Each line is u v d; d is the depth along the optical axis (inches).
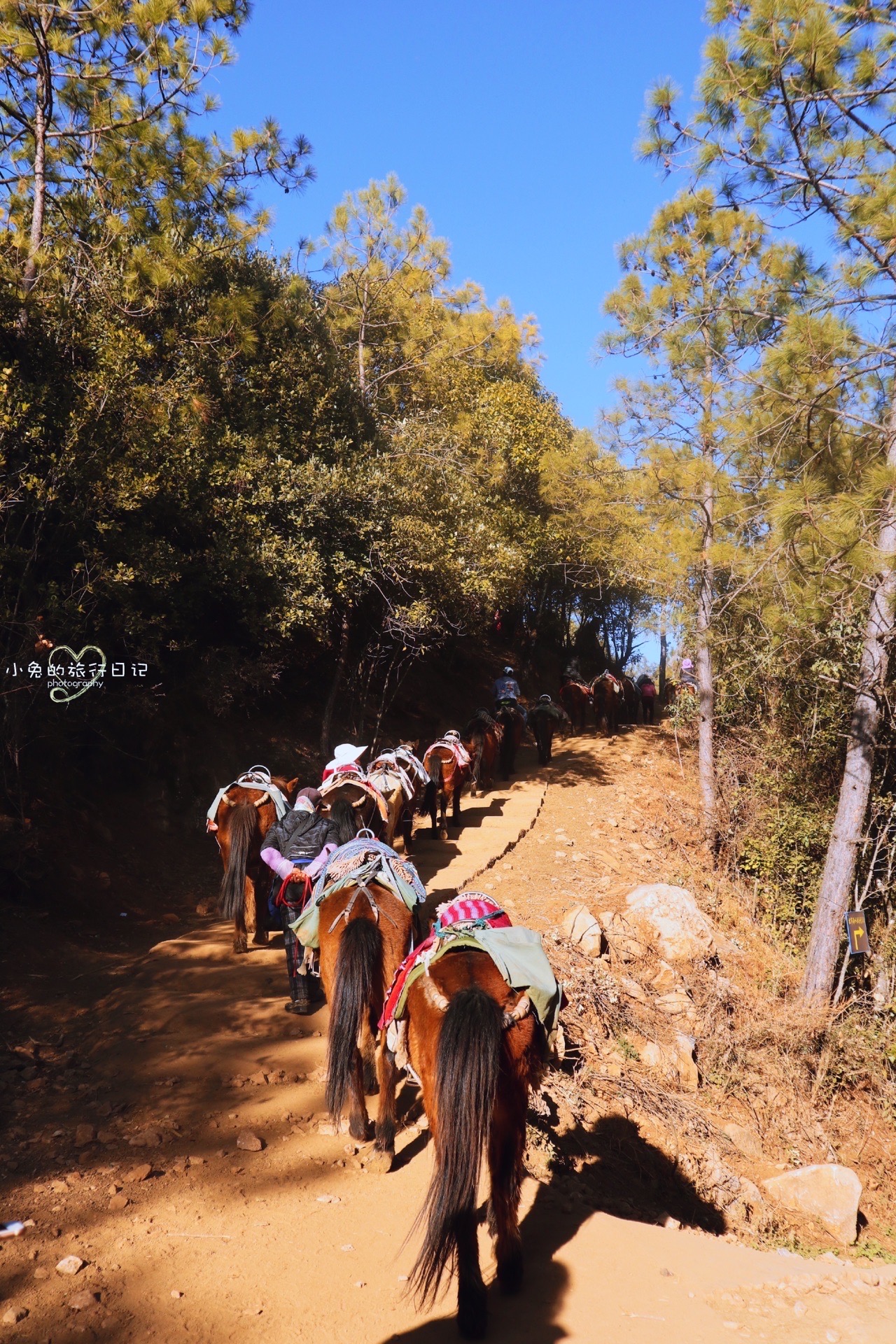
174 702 579.5
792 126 384.5
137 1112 249.1
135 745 538.0
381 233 778.8
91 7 424.5
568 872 542.3
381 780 457.4
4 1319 164.4
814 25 357.4
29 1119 242.1
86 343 443.2
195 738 580.1
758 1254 228.4
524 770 852.6
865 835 503.2
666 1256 208.2
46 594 417.1
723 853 642.2
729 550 491.8
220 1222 201.5
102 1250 188.4
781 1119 382.6
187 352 545.3
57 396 428.1
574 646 1512.1
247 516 546.9
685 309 574.6
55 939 386.6
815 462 431.2
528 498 957.8
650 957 445.1
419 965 191.8
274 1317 171.2
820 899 458.6
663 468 597.6
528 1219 219.0
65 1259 181.2
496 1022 163.5
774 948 530.9
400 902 240.2
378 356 849.5
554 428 1055.6
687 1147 329.4
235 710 649.0
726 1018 421.4
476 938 194.1
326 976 233.8
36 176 438.0
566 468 687.1
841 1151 382.9
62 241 458.3
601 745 954.7
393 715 861.8
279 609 559.5
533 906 469.7
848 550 364.2
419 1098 272.2
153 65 432.5
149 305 484.4
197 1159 227.3
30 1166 218.5
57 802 470.0
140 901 457.4
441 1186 156.6
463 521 741.3
